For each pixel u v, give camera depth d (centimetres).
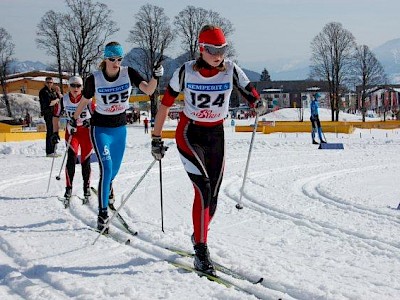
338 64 4522
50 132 1435
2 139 2100
